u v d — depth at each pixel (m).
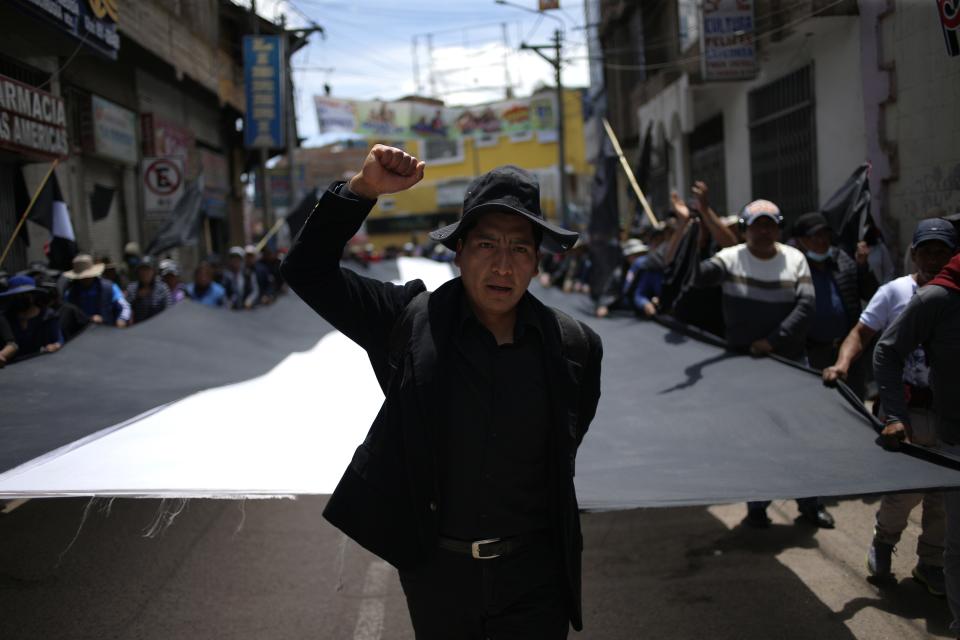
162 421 4.03
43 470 3.15
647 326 6.36
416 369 2.17
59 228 8.26
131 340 5.99
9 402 4.29
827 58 10.74
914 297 3.41
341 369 5.60
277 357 6.08
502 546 2.23
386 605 4.38
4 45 9.59
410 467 2.17
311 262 2.16
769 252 5.10
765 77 12.93
